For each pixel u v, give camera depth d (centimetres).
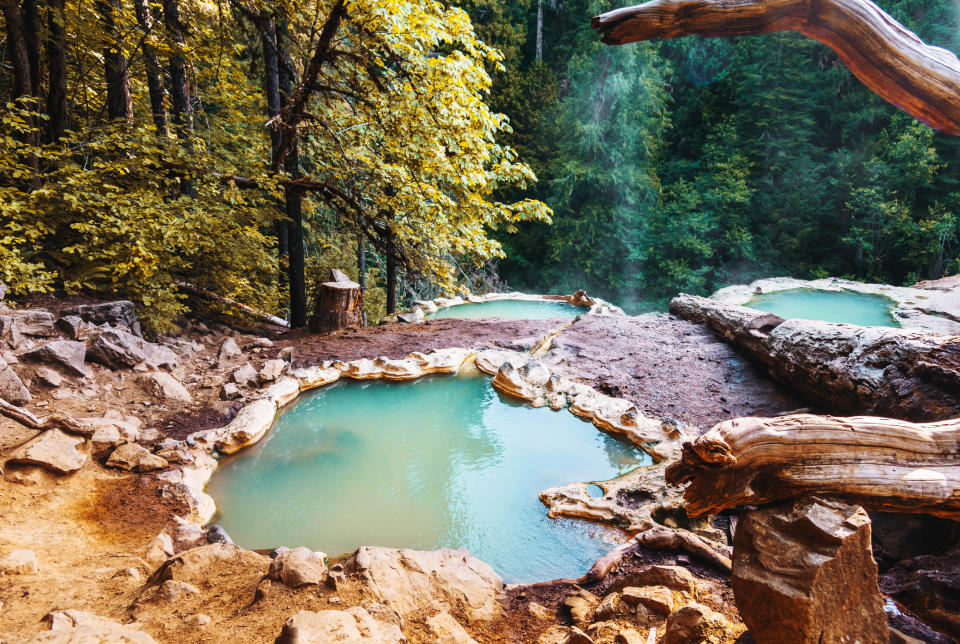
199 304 919
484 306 1234
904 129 2303
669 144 3050
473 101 895
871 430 176
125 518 390
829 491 173
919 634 228
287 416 616
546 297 1313
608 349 787
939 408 372
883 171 2275
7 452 416
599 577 330
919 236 2195
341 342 846
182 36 935
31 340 592
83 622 232
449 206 960
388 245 1006
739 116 2656
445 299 1262
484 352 778
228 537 383
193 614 259
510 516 430
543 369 695
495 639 272
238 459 522
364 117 938
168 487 432
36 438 430
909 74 175
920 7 2391
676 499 420
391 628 241
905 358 440
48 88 881
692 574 318
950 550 297
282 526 419
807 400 602
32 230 650
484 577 329
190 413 583
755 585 171
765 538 174
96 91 1012
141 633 222
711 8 177
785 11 179
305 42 1059
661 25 179
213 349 787
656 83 2611
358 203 977
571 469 505
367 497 460
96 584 293
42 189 657
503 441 561
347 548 390
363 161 953
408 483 482
